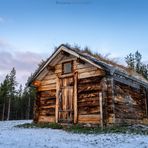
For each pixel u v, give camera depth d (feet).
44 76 60.54
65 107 53.26
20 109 243.40
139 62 147.95
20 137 32.63
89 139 30.53
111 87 46.68
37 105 60.18
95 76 49.26
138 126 46.50
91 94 49.06
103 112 45.85
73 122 50.49
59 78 56.44
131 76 53.67
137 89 59.72
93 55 59.72
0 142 26.78
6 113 228.84
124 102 50.83
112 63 60.70
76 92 51.62
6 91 205.67
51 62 57.57
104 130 41.01
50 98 57.77
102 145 25.13
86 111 48.96
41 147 23.22
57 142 27.53
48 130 46.21
